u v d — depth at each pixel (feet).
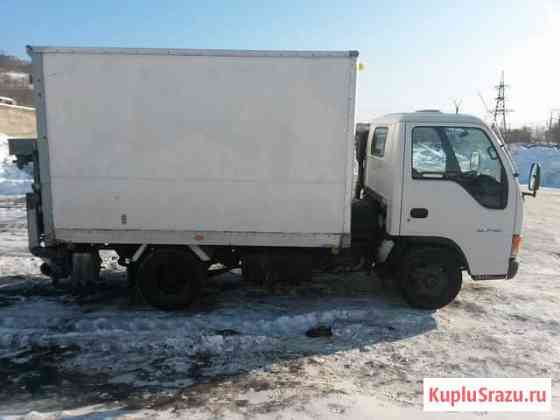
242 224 17.61
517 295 21.43
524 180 80.89
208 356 15.33
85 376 14.02
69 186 17.43
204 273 18.74
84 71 16.85
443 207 18.03
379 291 21.45
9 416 11.69
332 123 17.02
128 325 17.26
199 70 16.84
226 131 17.12
